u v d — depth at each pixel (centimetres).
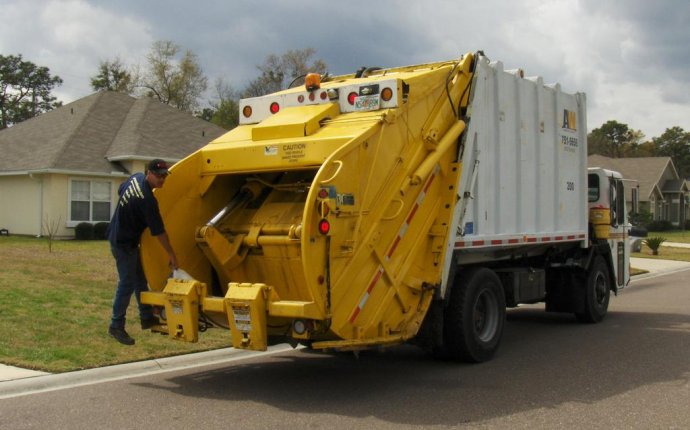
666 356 891
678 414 623
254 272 722
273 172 756
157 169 716
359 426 588
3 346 831
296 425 591
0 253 1909
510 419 608
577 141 1119
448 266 800
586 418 611
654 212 5834
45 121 3102
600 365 838
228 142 769
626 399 675
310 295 642
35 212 2698
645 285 1898
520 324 1190
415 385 739
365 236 682
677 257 2909
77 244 2348
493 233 894
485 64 877
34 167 2653
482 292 862
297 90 800
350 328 670
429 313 813
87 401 665
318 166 693
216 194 777
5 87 6581
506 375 786
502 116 913
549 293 1184
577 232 1108
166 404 657
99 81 5931
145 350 860
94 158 2764
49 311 1032
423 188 773
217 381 755
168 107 3278
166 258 750
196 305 683
